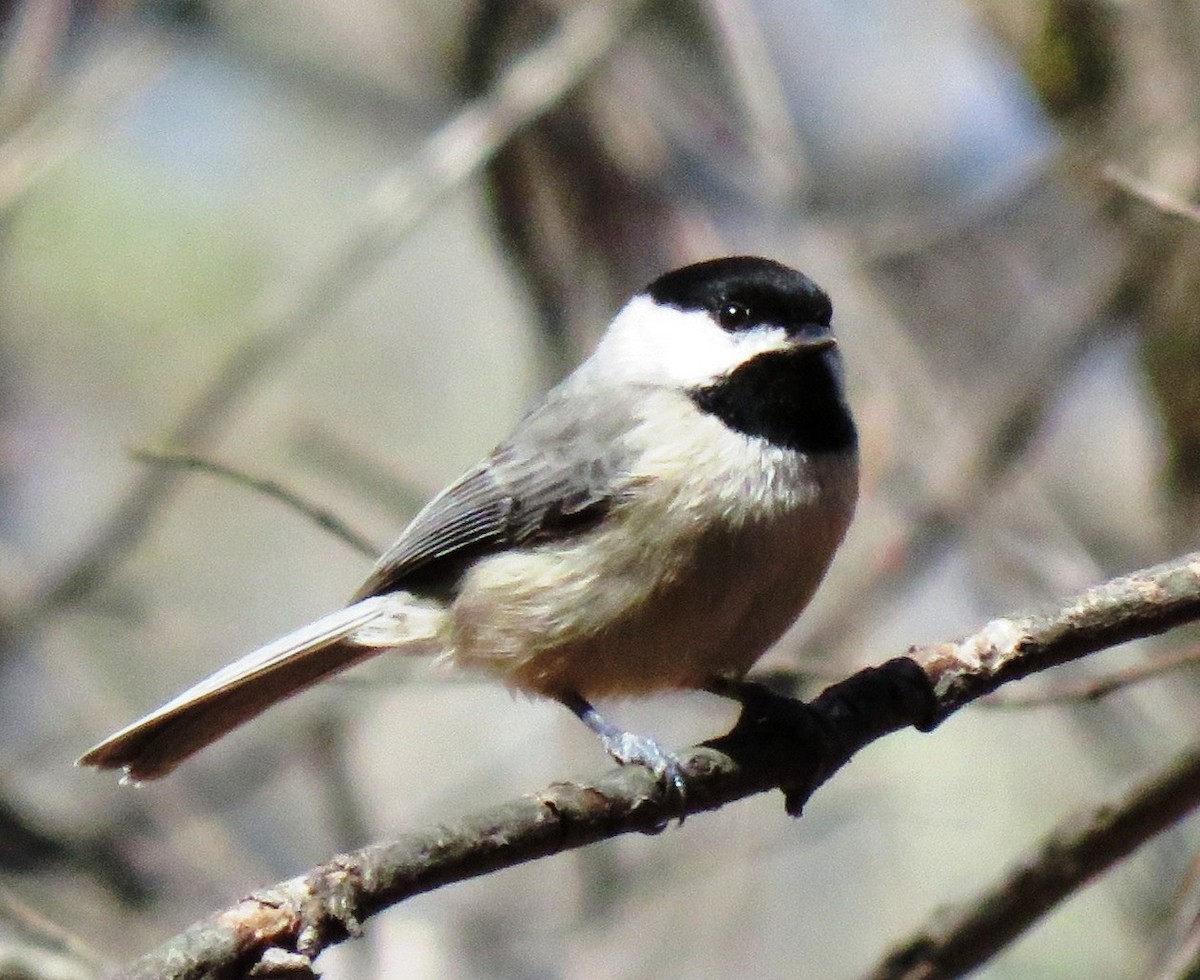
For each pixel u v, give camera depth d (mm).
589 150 10883
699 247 10828
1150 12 10234
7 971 7797
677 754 6582
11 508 13289
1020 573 9891
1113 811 7438
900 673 6852
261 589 13781
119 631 11492
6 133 10297
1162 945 8289
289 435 12359
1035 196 11352
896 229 10641
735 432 7555
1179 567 6758
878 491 9945
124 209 13992
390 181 10414
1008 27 10852
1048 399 10156
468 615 8141
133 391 13711
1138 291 10141
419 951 9648
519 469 7980
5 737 12023
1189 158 9961
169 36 11430
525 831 5895
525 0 11625
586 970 9680
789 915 11008
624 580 7672
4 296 13250
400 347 15164
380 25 14516
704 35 11633
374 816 10836
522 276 11016
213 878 10227
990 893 7605
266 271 14273
